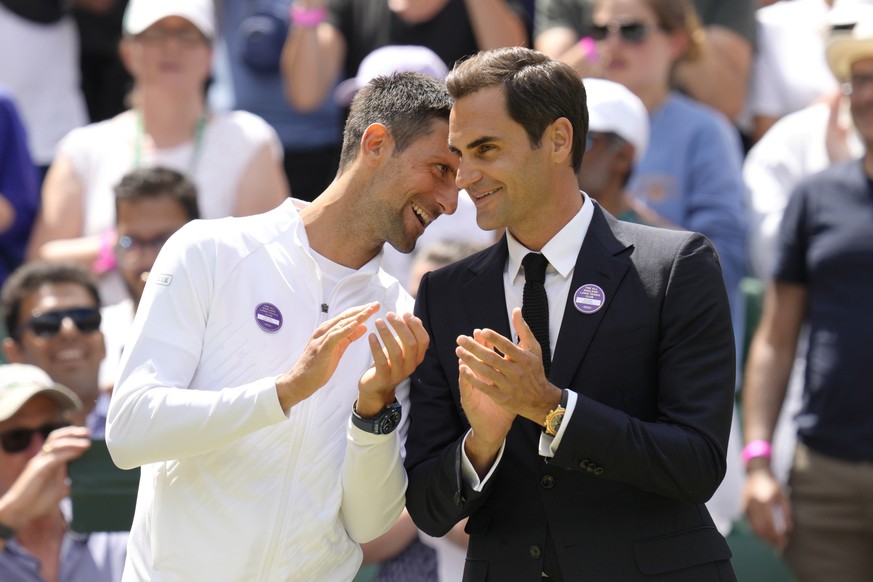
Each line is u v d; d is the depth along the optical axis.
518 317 10.82
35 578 15.97
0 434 16.39
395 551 17.12
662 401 11.41
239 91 24.64
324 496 12.05
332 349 11.00
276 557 11.84
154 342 11.68
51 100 24.94
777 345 19.11
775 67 24.20
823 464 18.27
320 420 12.06
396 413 11.69
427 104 12.08
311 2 24.28
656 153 20.77
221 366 11.90
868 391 17.94
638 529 11.41
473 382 10.79
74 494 15.87
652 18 20.83
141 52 21.59
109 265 20.97
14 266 22.75
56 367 18.44
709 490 11.22
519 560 11.59
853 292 18.09
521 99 11.19
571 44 22.80
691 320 11.38
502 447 11.38
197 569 11.81
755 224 21.73
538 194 11.42
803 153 21.70
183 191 19.33
